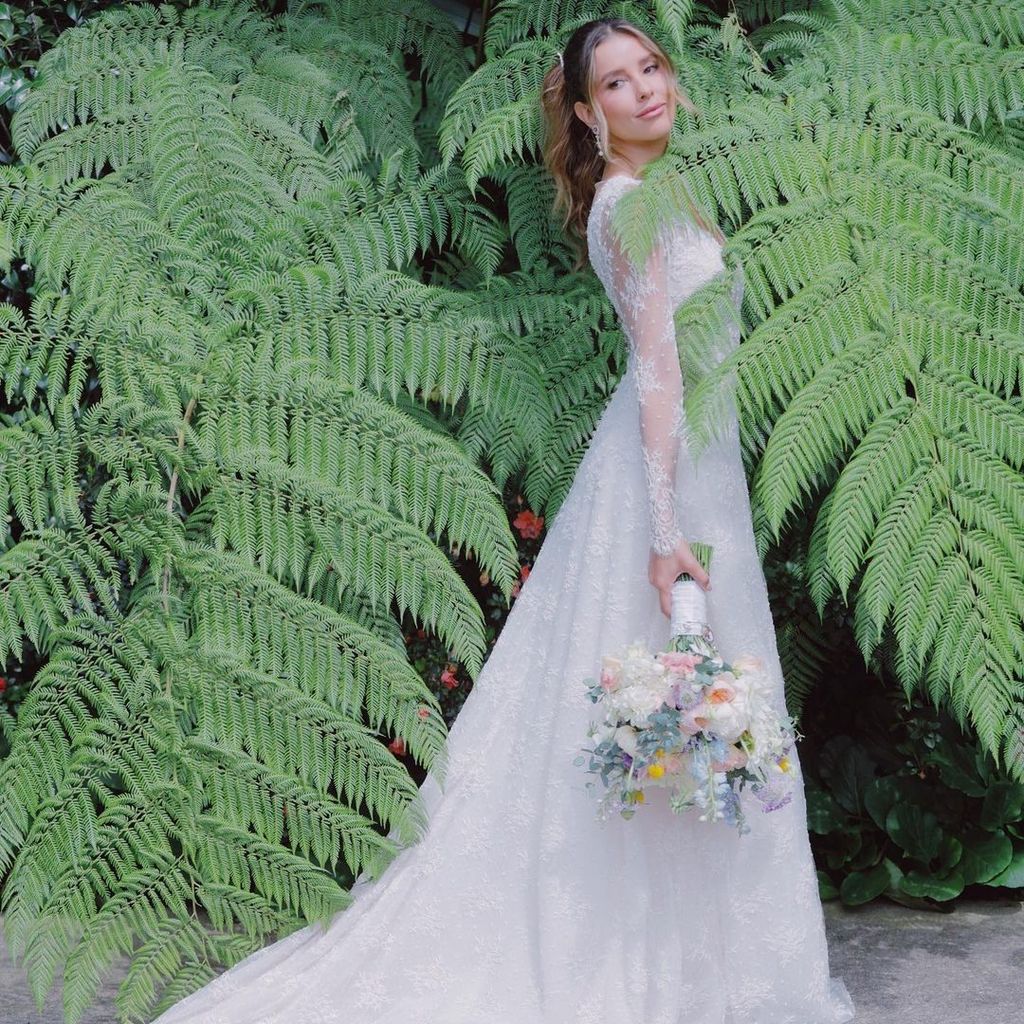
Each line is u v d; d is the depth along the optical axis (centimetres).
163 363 277
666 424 236
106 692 251
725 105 296
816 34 320
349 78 339
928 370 259
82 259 285
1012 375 262
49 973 237
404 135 341
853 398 252
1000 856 310
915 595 247
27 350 279
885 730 342
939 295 266
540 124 291
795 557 322
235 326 287
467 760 256
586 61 253
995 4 314
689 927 237
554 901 238
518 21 322
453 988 240
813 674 327
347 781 249
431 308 294
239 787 248
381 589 275
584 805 240
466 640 262
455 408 327
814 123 283
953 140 283
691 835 238
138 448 269
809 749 353
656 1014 232
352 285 295
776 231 263
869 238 267
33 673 338
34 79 334
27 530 260
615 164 259
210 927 296
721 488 246
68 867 244
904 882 310
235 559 258
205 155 304
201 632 255
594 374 316
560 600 253
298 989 240
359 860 249
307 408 275
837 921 304
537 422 296
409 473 274
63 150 312
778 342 250
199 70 313
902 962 280
